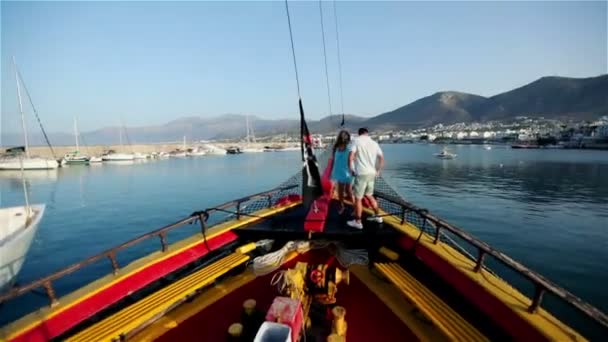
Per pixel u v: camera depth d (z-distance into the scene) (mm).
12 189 36625
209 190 34719
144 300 3756
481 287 3340
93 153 94812
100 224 20859
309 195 6688
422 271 4422
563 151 95562
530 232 19156
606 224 20688
